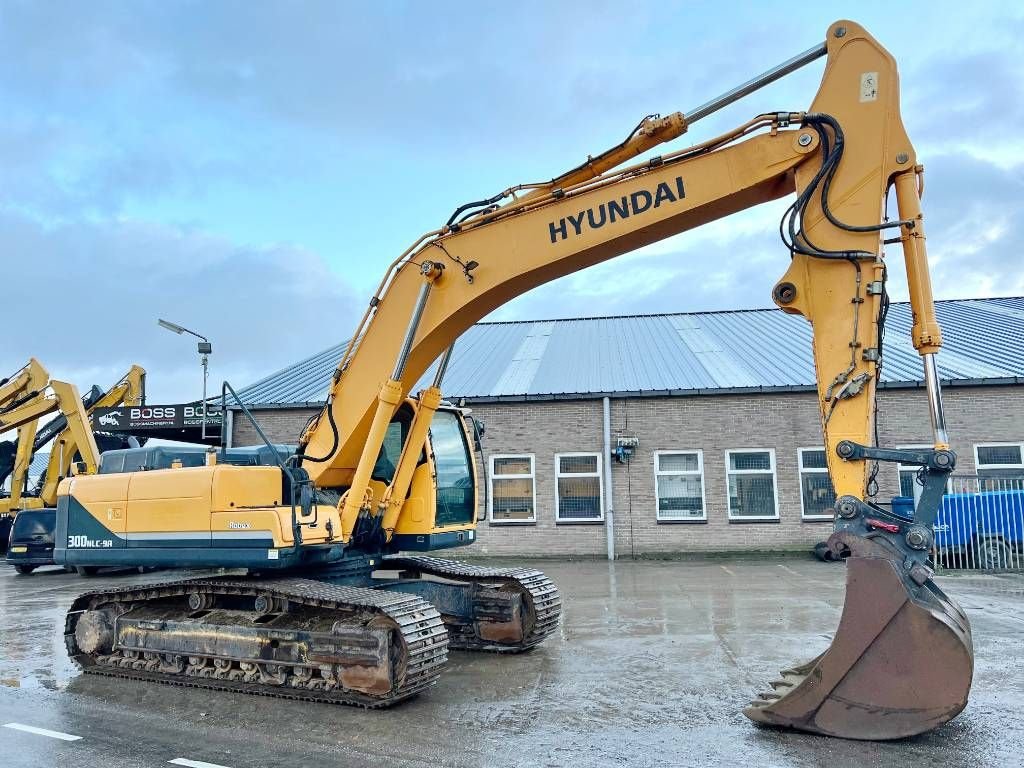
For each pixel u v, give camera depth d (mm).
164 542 7172
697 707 6059
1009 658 7543
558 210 6430
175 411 20297
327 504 7336
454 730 5617
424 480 7902
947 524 15281
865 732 5156
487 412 18516
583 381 19031
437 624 6430
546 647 8359
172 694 6793
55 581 15867
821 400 5516
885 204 5539
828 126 5652
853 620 5176
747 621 9656
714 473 17609
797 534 17172
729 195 5926
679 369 19516
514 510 18125
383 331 7121
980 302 25938
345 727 5746
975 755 4891
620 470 17891
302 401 19406
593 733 5477
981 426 17062
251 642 6816
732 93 5914
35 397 18047
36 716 6156
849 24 5727
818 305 5602
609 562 16797
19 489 19500
